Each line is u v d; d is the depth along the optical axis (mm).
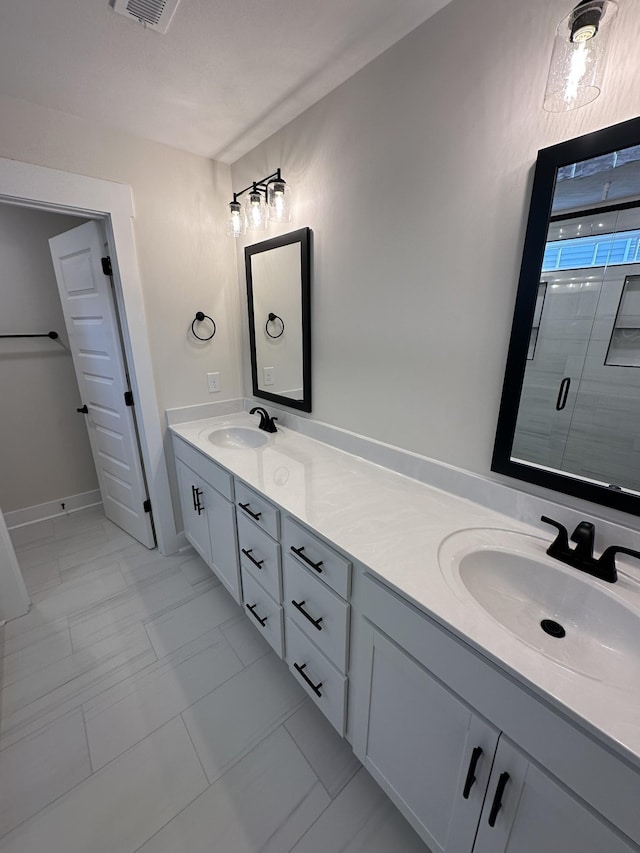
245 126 1656
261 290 2012
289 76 1314
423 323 1271
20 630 1758
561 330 947
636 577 883
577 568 910
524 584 960
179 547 2393
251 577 1578
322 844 1035
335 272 1547
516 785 694
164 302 2014
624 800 561
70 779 1181
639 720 570
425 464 1353
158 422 2131
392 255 1315
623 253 826
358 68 1279
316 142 1507
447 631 768
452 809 846
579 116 849
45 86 1355
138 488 2277
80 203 1644
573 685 623
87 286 2023
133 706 1410
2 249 2361
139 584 2082
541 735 640
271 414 2172
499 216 1021
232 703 1424
